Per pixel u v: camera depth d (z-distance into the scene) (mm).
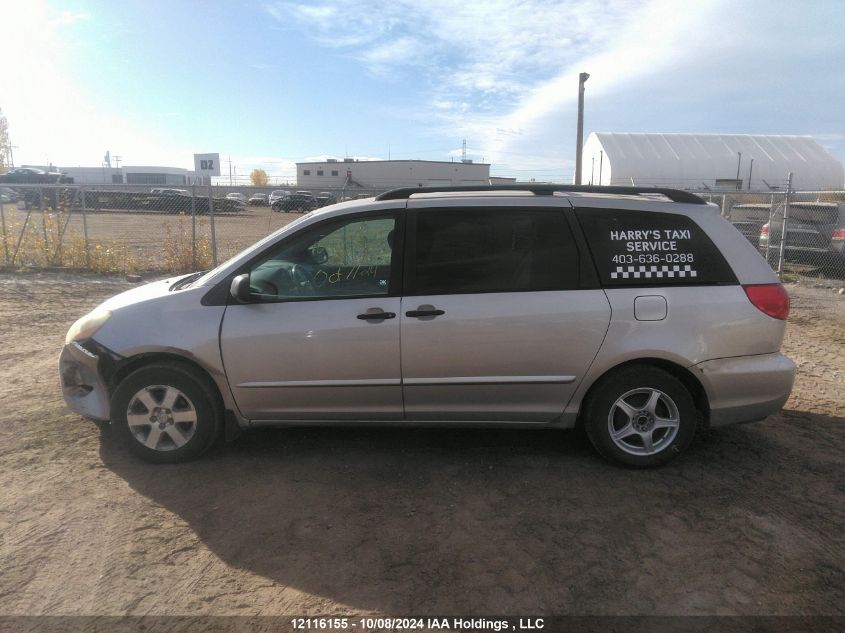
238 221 23844
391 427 4215
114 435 4352
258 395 3830
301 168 71500
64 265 12953
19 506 3381
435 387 3773
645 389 3775
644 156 41656
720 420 3836
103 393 3922
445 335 3695
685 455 4121
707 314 3713
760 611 2572
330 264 3875
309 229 3896
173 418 3871
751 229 14562
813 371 6230
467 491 3605
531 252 3789
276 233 3953
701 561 2920
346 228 3875
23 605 2584
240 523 3244
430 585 2746
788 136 45562
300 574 2818
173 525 3219
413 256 3795
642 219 3832
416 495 3559
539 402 3818
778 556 2959
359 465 3949
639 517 3312
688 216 3850
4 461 3924
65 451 4086
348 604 2619
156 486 3633
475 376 3752
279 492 3582
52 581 2744
